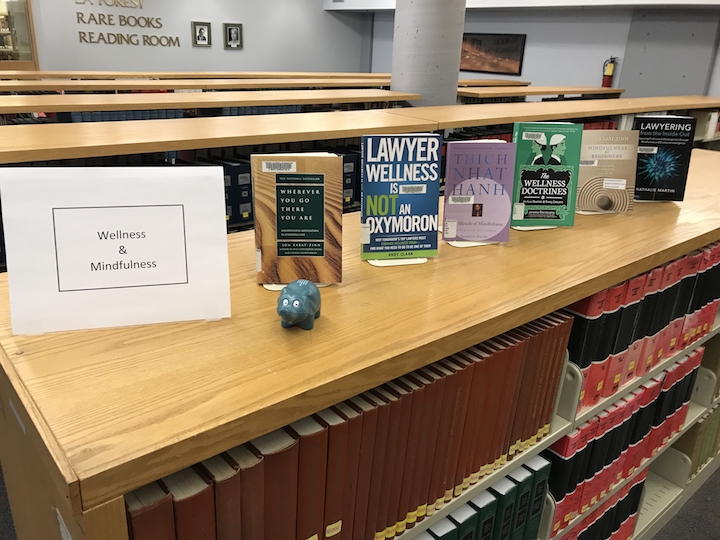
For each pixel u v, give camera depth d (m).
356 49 11.34
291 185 0.89
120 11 8.36
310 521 0.78
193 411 0.60
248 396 0.64
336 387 0.69
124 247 0.74
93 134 1.87
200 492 0.61
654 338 1.46
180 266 0.77
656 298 1.38
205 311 0.80
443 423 0.93
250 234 1.20
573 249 1.20
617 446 1.51
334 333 0.79
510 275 1.04
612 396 1.38
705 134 4.55
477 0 7.94
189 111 3.72
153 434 0.56
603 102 4.08
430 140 1.05
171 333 0.77
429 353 0.79
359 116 2.71
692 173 2.07
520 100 5.94
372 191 1.04
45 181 0.70
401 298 0.92
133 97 3.01
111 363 0.69
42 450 0.56
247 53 9.87
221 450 0.60
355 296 0.92
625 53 7.41
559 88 6.06
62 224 0.71
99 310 0.75
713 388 2.04
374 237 1.07
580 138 1.30
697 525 2.09
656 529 2.02
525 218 1.34
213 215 0.77
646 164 1.60
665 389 1.68
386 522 0.92
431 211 1.08
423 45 3.97
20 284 0.71
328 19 10.71
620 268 1.11
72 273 0.73
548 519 1.34
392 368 0.75
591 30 7.72
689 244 1.31
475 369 0.94
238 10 9.55
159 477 0.56
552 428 1.25
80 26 8.04
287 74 6.36
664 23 6.96
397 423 0.84
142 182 0.73
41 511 0.76
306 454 0.73
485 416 1.02
